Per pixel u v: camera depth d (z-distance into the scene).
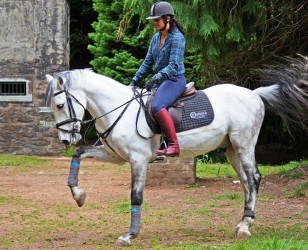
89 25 30.67
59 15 23.36
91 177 16.72
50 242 8.77
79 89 8.38
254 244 7.86
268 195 12.87
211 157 21.50
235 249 7.57
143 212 11.16
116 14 24.88
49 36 23.34
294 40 15.14
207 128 8.70
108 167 19.39
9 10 23.28
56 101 8.28
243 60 15.05
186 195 13.13
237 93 9.05
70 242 8.73
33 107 23.33
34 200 12.77
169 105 8.40
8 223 10.29
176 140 8.34
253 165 9.05
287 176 14.36
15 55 23.33
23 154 23.38
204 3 13.35
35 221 10.45
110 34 24.67
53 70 23.36
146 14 13.54
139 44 24.39
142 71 8.77
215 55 14.38
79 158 8.49
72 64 30.83
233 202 12.19
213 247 7.91
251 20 14.42
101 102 8.45
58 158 22.50
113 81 8.62
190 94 8.73
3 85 23.36
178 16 13.16
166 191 13.70
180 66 8.41
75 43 30.34
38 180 16.11
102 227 9.91
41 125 23.34
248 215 8.97
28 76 23.34
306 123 12.55
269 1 14.56
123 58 24.20
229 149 9.27
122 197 13.03
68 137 8.34
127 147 8.42
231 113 8.91
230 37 13.74
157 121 8.41
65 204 12.27
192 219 10.46
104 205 12.07
